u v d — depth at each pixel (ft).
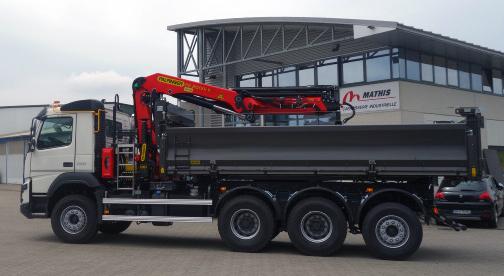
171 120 36.68
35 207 37.06
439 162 30.94
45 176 36.99
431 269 27.94
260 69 83.05
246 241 32.65
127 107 40.98
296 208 32.07
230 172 33.09
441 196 50.16
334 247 31.45
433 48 71.26
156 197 35.22
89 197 36.65
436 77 74.90
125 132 37.42
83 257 30.76
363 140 31.73
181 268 27.40
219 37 87.30
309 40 76.95
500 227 50.67
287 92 36.22
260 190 32.78
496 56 77.30
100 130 36.96
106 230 41.78
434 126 31.14
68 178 35.96
